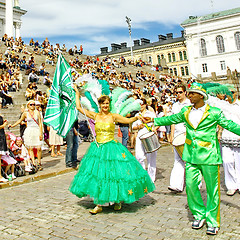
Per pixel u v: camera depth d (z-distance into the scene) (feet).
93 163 13.20
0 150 18.28
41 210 13.82
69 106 17.47
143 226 11.43
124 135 26.96
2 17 165.07
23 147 21.31
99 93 15.02
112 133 13.87
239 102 16.20
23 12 174.91
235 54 162.81
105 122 13.74
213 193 10.61
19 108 44.11
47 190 17.70
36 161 24.79
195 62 175.42
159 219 12.15
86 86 15.24
